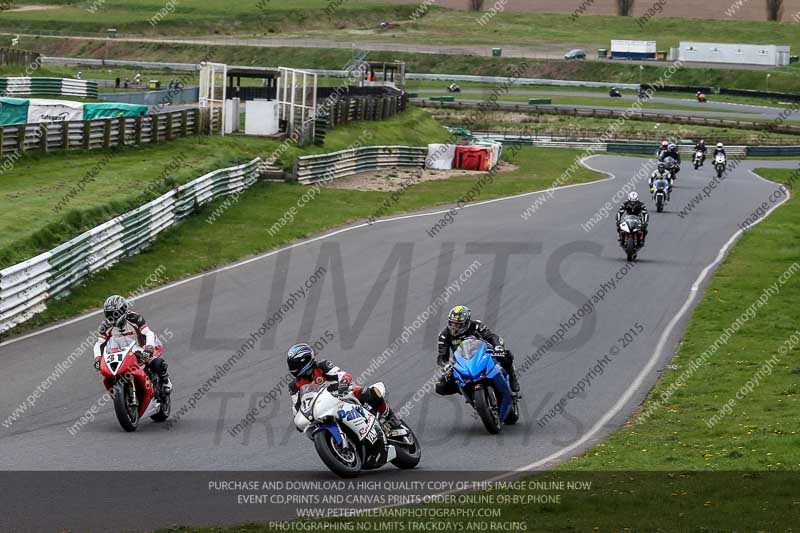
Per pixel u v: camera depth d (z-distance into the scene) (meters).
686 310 80.75
